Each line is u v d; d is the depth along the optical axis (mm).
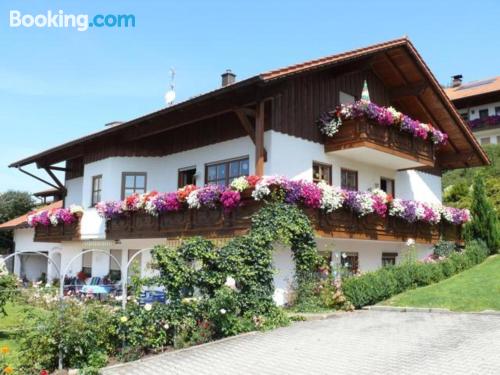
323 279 14633
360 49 16812
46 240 22797
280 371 8258
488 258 20594
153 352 9812
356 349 9484
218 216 14570
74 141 20375
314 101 17000
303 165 16281
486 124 44156
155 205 16234
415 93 20328
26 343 8695
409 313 13383
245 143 16375
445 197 29547
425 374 7684
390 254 20391
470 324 11383
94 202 20656
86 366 8641
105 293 16562
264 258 12781
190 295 10883
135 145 19703
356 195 15930
